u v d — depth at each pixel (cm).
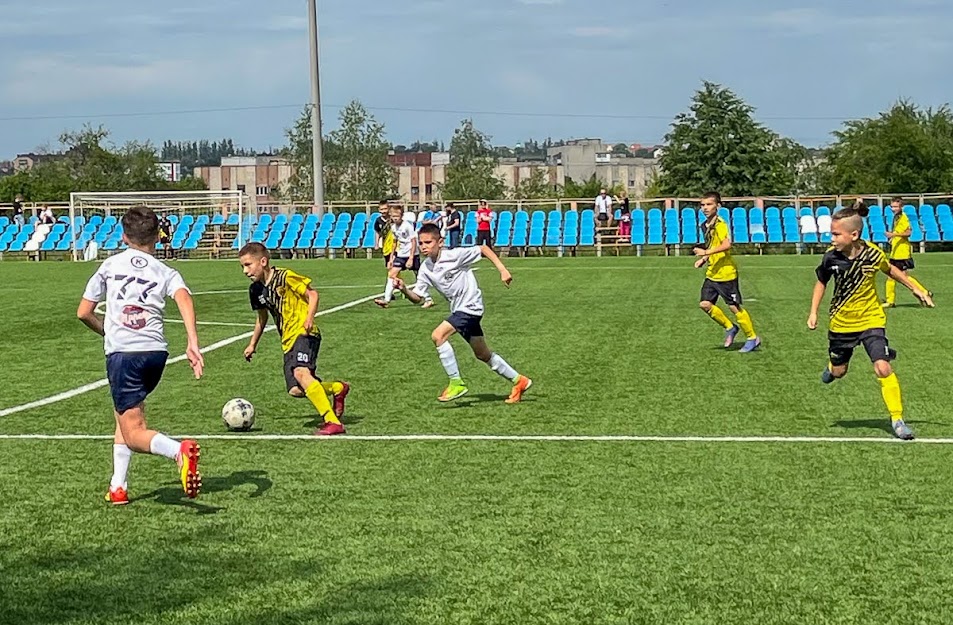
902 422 827
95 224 4288
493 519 621
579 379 1134
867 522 610
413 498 667
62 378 1177
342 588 512
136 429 635
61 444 834
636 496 668
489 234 3800
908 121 6109
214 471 742
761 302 2012
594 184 7088
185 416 943
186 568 542
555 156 13162
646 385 1092
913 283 841
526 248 3966
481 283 2541
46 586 517
